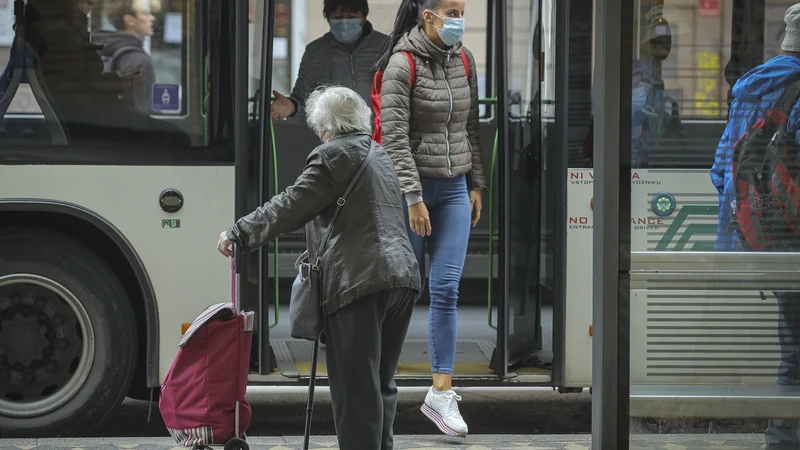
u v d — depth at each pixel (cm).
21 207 1594
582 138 1672
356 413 1252
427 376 1689
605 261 1186
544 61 1692
